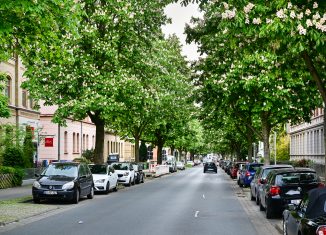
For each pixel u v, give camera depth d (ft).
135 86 98.63
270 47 42.34
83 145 206.18
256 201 73.15
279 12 33.53
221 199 82.74
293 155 220.23
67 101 94.84
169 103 138.72
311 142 179.52
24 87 95.30
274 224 50.67
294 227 30.22
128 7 100.53
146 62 106.63
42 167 133.59
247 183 112.16
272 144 214.69
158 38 109.50
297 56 45.29
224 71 90.94
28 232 44.42
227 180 157.79
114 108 94.17
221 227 48.34
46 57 50.19
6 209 62.54
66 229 46.39
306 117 95.04
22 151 115.44
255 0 36.52
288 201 53.57
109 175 95.71
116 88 94.89
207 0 40.93
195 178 173.88
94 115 107.34
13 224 50.24
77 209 65.51
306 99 90.58
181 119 154.40
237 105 97.81
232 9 36.76
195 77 96.43
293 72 48.37
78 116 100.58
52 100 95.40
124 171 120.98
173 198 83.97
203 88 94.32
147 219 54.44
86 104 92.17
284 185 54.03
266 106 89.97
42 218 55.36
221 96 95.09
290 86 86.58
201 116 116.16
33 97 94.89
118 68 98.94
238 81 89.15
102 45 96.12
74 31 45.55
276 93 87.45
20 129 114.52
